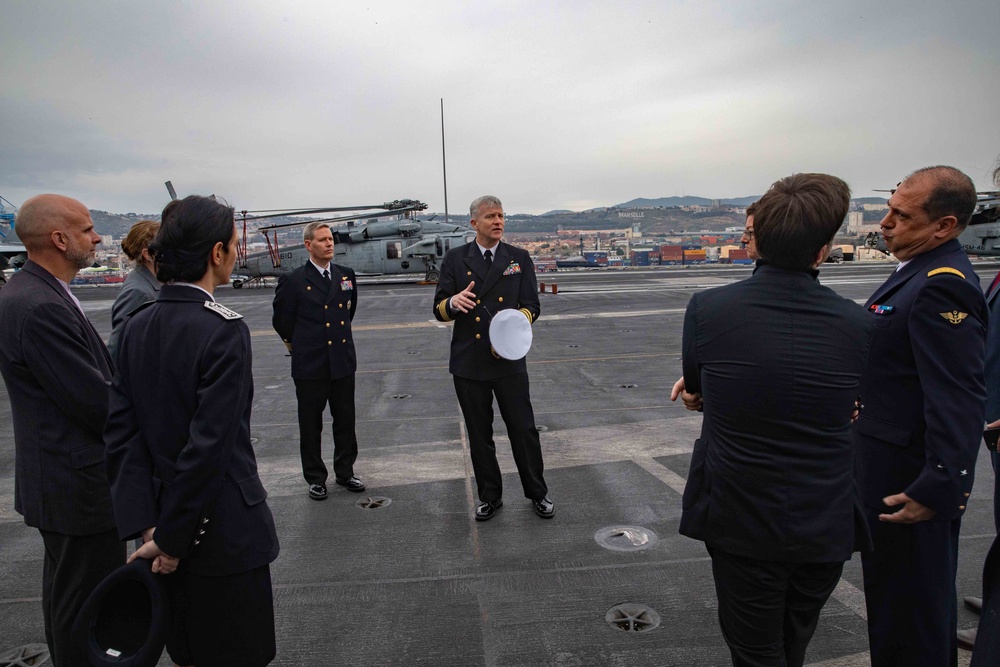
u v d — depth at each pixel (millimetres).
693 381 1790
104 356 2322
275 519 3805
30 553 3434
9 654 2525
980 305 1779
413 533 3566
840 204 1585
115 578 1639
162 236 1750
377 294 21188
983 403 1733
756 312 1615
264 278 30312
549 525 3627
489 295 3689
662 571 3076
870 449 2027
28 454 2066
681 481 4262
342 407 4195
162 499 1693
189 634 1776
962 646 2451
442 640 2564
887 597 2012
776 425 1562
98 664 1574
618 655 2441
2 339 2037
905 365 1945
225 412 1652
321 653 2498
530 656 2449
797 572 1652
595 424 5676
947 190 1870
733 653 1713
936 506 1718
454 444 5219
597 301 17047
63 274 2189
